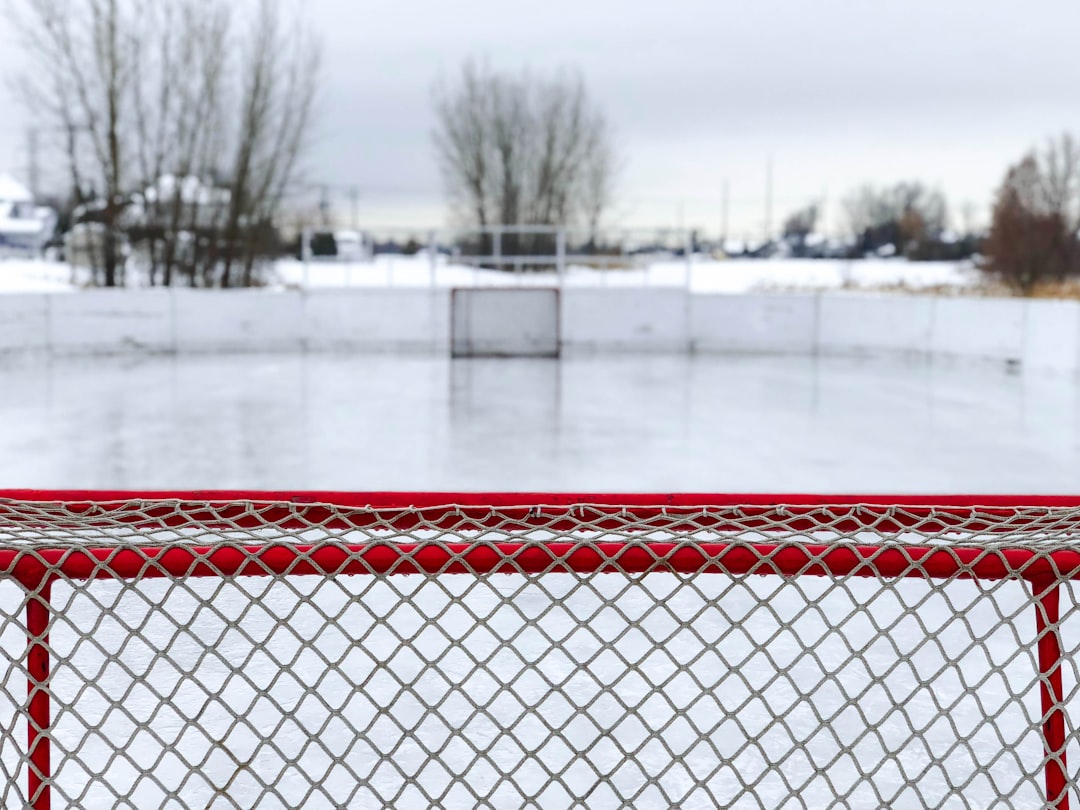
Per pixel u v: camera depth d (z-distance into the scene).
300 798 2.22
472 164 31.39
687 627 1.54
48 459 7.07
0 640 3.22
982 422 9.17
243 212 23.50
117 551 1.50
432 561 1.51
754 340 17.17
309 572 1.51
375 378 12.90
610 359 16.09
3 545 1.51
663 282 29.19
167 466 6.84
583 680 2.89
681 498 1.79
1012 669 3.01
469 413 9.66
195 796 2.23
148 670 1.52
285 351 16.83
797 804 2.21
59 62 21.47
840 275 30.20
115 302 15.30
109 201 22.12
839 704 2.74
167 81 22.12
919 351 15.15
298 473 6.61
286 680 2.88
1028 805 2.22
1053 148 29.52
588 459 7.21
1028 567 1.53
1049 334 12.96
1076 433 8.54
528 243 31.08
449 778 2.32
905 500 1.84
